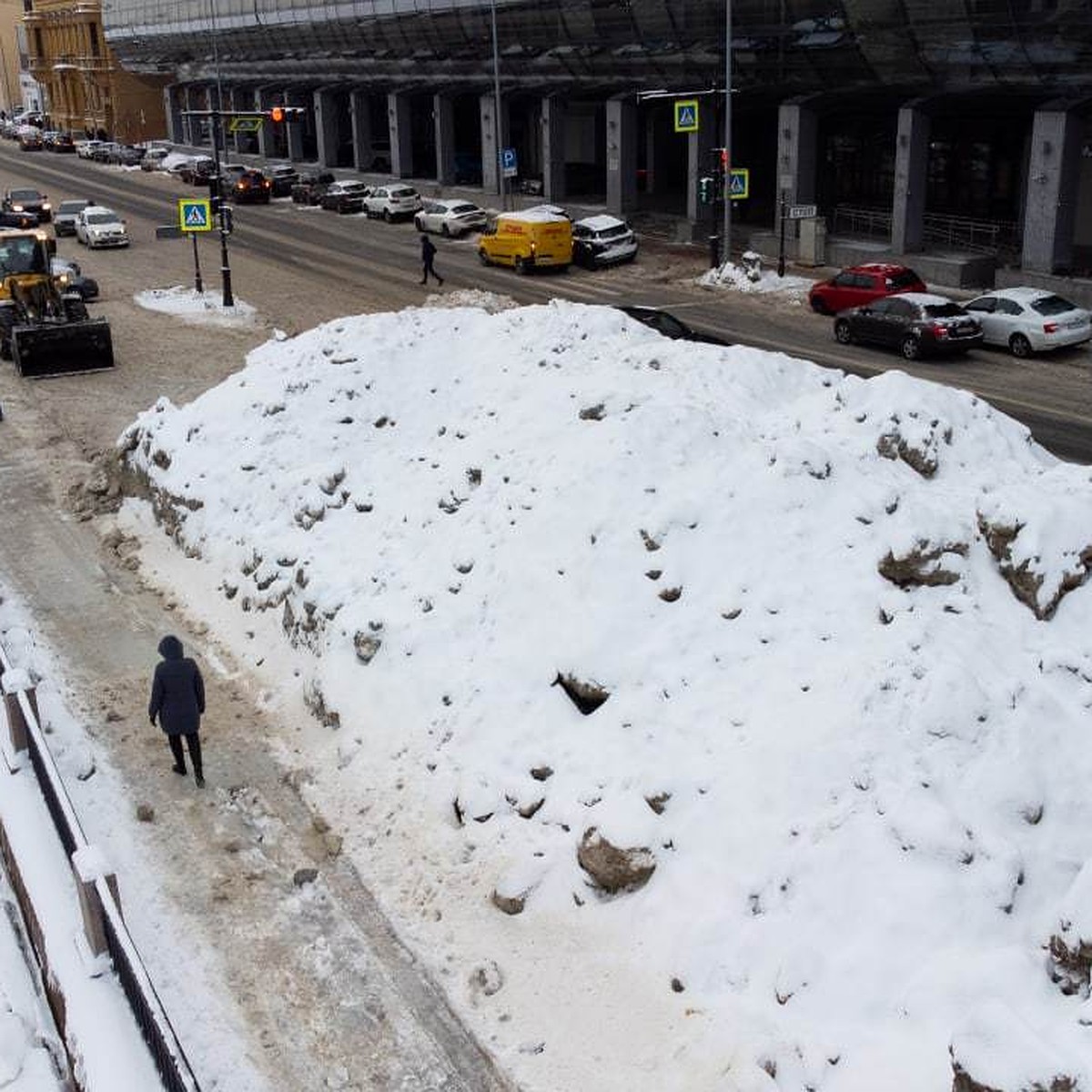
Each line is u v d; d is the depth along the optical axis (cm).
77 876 773
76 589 1512
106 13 8781
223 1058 757
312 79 7038
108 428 2216
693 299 3366
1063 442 1972
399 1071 746
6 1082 748
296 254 4316
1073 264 3378
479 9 5084
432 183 5959
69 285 3309
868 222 4150
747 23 3944
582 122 5912
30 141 8906
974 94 3547
